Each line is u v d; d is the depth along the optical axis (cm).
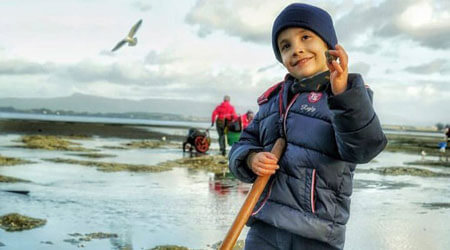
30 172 1055
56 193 800
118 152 1708
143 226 591
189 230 577
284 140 241
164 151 1812
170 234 556
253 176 255
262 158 233
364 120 202
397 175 1203
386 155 2008
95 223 599
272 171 233
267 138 255
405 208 741
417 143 3419
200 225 604
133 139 2683
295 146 236
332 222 231
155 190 862
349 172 233
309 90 240
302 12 235
